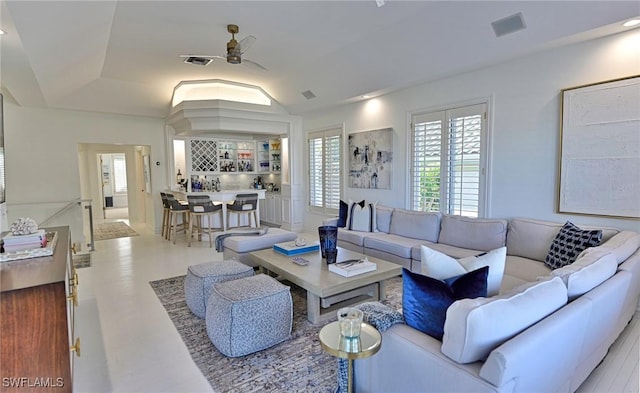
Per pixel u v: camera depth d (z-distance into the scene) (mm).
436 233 4352
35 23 2670
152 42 4387
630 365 2309
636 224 3098
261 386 2184
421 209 5027
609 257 2236
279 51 4738
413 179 5117
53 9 2607
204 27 3928
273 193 8328
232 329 2467
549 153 3646
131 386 2195
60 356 1511
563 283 1781
